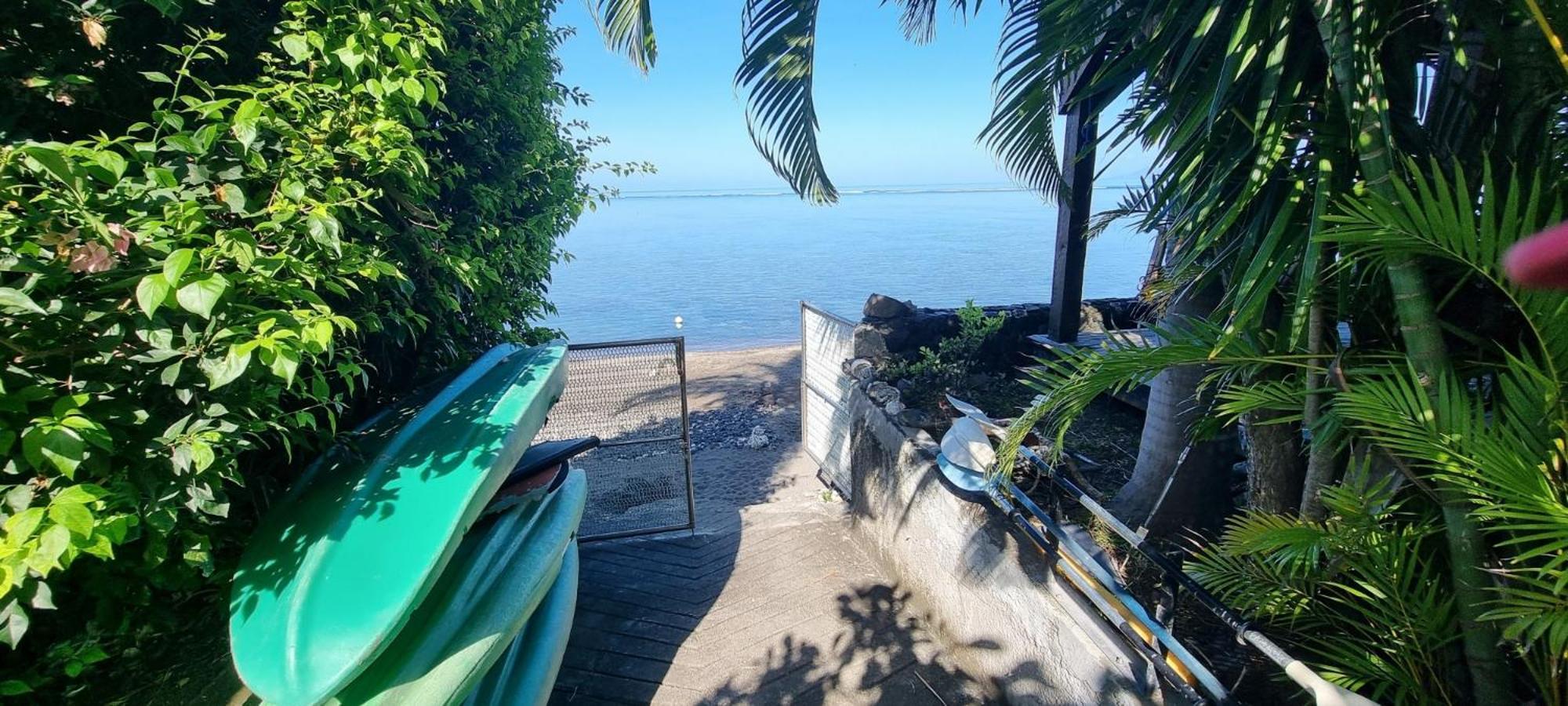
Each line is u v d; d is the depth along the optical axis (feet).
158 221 4.00
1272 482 7.23
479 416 7.03
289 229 4.92
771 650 9.80
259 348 4.11
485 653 5.94
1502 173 4.67
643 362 14.67
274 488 6.32
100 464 3.93
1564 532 3.67
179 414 4.57
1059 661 7.16
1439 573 5.24
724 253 86.17
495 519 7.66
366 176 6.11
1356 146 4.39
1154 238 8.55
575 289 60.18
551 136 11.10
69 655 4.66
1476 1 4.51
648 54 9.57
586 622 10.52
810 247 90.94
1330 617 5.71
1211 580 6.22
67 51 5.22
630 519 13.94
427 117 8.42
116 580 4.71
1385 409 4.41
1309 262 4.40
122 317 4.07
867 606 10.89
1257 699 5.96
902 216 162.30
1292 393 5.59
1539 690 4.59
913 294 50.08
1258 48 4.64
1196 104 5.08
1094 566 6.59
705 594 11.32
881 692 8.89
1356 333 5.41
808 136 10.26
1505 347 4.77
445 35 8.13
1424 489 4.69
